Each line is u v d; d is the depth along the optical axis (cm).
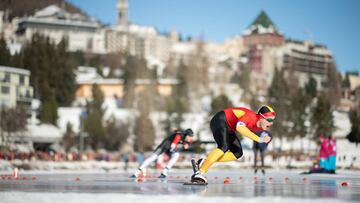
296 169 4703
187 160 5903
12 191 1053
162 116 13850
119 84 18988
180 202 803
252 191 1052
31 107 10475
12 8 14338
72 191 1066
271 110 1295
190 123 13275
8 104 9500
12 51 15238
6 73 10231
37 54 13375
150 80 16925
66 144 9625
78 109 12306
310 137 8850
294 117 8956
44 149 9106
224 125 1312
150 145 11631
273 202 787
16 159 5859
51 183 1455
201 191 1047
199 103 17425
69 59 14588
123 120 12888
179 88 18762
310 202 780
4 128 7556
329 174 2819
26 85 10819
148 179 1850
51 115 10562
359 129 5291
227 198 848
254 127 1320
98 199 854
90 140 11012
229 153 1341
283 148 9394
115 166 5372
